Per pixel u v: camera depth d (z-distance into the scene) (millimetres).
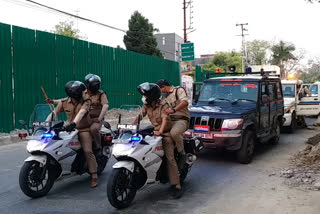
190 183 6395
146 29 39062
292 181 6348
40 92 12812
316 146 8484
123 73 18312
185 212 4895
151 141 5195
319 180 6289
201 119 7820
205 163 8039
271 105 9594
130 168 4879
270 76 12203
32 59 12484
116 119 14906
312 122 16875
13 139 10789
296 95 13625
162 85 5789
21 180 5203
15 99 11773
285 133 12969
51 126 5469
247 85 9055
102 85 16562
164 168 5566
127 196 5125
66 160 5609
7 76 11477
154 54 39531
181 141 5512
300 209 4902
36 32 12664
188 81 20562
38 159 5250
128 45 38875
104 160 6738
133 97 19219
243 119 7727
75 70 14688
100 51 16422
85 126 5918
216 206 5129
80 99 5816
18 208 5039
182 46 21922
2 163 7902
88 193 5750
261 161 8203
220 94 9258
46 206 5129
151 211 4945
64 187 6086
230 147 7629
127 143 5008
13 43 11711
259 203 5211
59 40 13766
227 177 6793
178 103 5730
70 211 4938
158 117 5422
